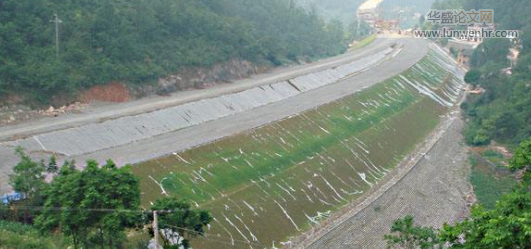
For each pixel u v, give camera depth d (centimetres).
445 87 10644
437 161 6888
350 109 7794
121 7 7912
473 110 8919
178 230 3145
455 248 2156
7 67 6025
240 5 11356
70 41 6975
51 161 4084
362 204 5434
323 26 14538
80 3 7556
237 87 8175
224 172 5122
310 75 9706
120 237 3288
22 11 6744
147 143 5603
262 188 5091
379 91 8969
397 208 5475
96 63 6956
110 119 5922
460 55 13462
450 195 5981
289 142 6175
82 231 3052
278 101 8056
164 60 7938
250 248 4309
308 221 4941
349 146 6575
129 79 7250
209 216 3206
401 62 11544
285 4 13625
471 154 7269
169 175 4753
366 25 18575
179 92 7781
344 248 4625
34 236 3306
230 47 9200
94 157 5059
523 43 10581
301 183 5412
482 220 2084
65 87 6469
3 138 5081
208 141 5581
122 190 2938
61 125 5631
